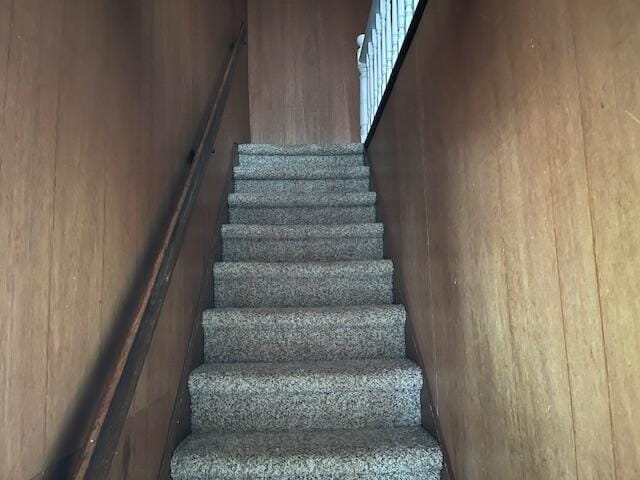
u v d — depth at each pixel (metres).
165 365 1.31
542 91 0.72
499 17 0.88
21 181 0.65
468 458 1.11
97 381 0.88
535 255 0.76
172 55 1.46
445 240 1.27
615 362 0.56
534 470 0.77
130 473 1.03
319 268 2.05
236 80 2.91
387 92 2.09
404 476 1.36
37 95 0.69
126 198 1.06
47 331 0.71
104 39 0.95
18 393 0.63
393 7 2.19
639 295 0.51
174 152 1.46
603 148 0.57
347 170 2.74
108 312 0.94
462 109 1.11
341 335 1.83
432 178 1.40
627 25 0.52
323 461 1.33
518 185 0.81
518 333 0.83
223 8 2.44
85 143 0.85
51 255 0.72
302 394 1.58
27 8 0.67
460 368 1.16
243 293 2.05
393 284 2.05
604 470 0.58
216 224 2.17
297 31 4.03
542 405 0.74
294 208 2.53
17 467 0.62
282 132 3.91
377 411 1.59
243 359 1.80
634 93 0.51
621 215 0.54
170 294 1.38
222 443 1.45
